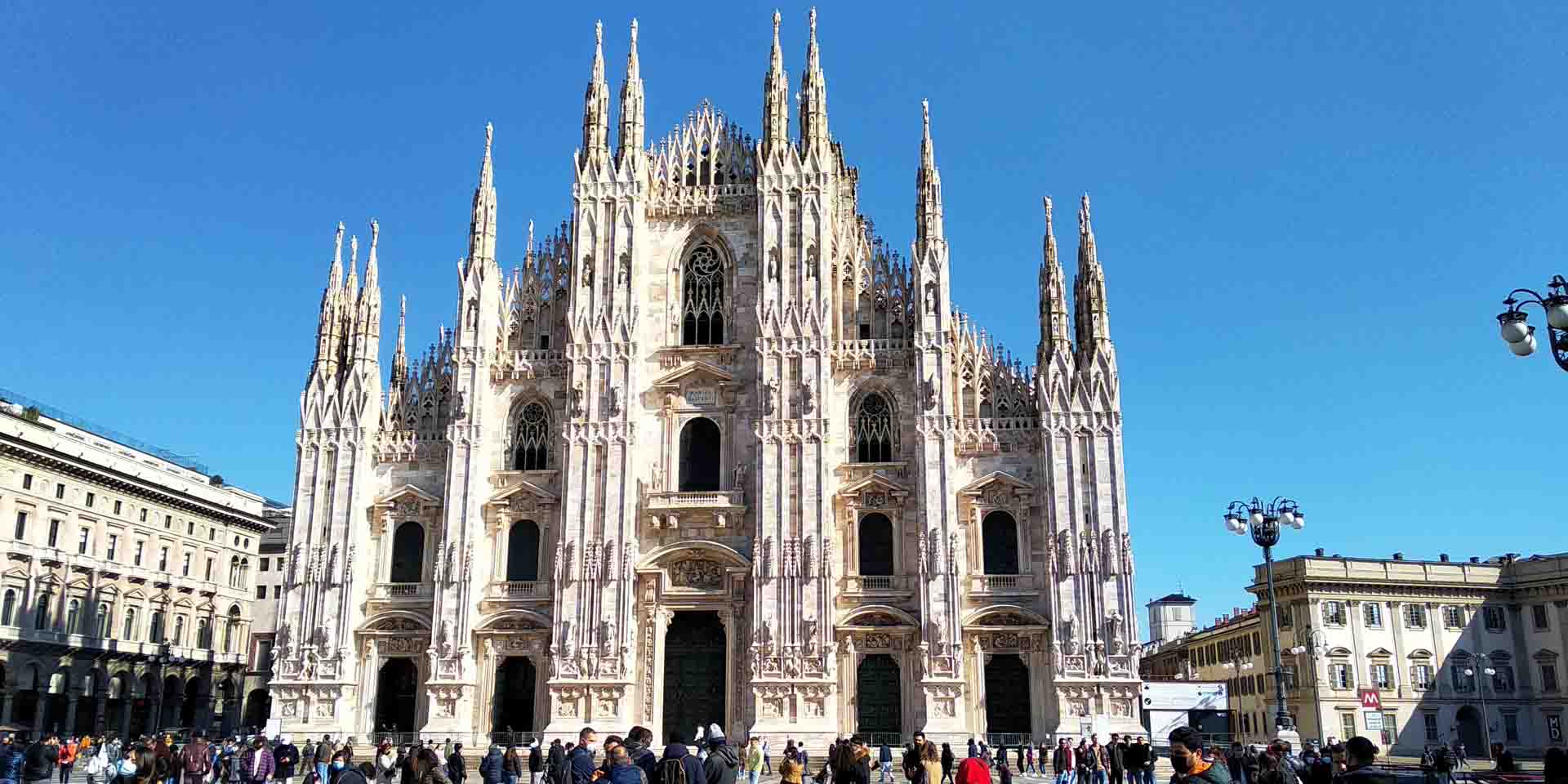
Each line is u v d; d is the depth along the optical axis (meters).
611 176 84.94
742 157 86.69
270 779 52.69
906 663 75.94
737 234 84.75
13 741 52.31
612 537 78.19
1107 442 77.31
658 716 76.88
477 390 81.62
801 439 78.62
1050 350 79.56
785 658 75.38
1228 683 137.38
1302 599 116.38
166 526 116.12
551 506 80.38
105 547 107.94
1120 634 74.25
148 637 112.38
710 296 84.56
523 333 84.75
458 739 75.81
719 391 81.62
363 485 81.12
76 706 104.06
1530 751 113.44
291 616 79.00
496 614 78.44
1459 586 116.81
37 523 100.44
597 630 76.94
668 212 85.56
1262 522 49.91
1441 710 114.25
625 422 80.12
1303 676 115.19
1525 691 115.44
